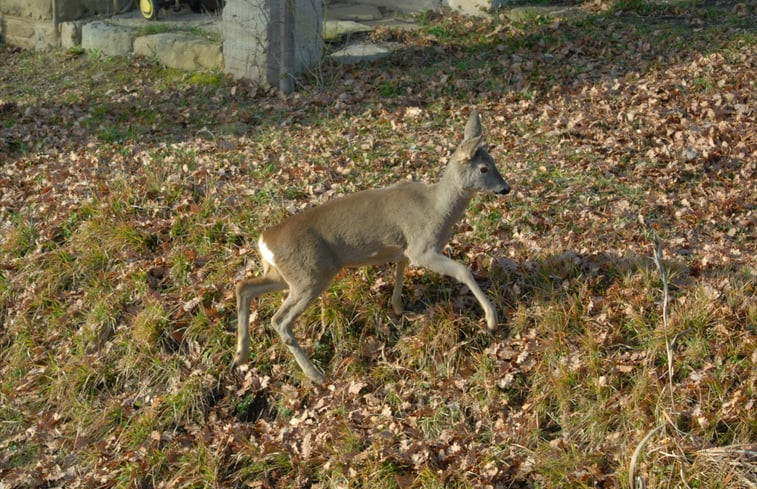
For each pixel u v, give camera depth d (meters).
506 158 8.57
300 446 5.95
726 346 5.71
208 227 7.49
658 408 5.43
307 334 6.54
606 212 7.39
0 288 7.56
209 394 6.45
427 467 5.47
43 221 8.09
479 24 12.70
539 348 6.01
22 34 13.56
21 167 9.29
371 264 6.08
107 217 7.83
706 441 5.23
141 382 6.65
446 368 6.11
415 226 5.83
